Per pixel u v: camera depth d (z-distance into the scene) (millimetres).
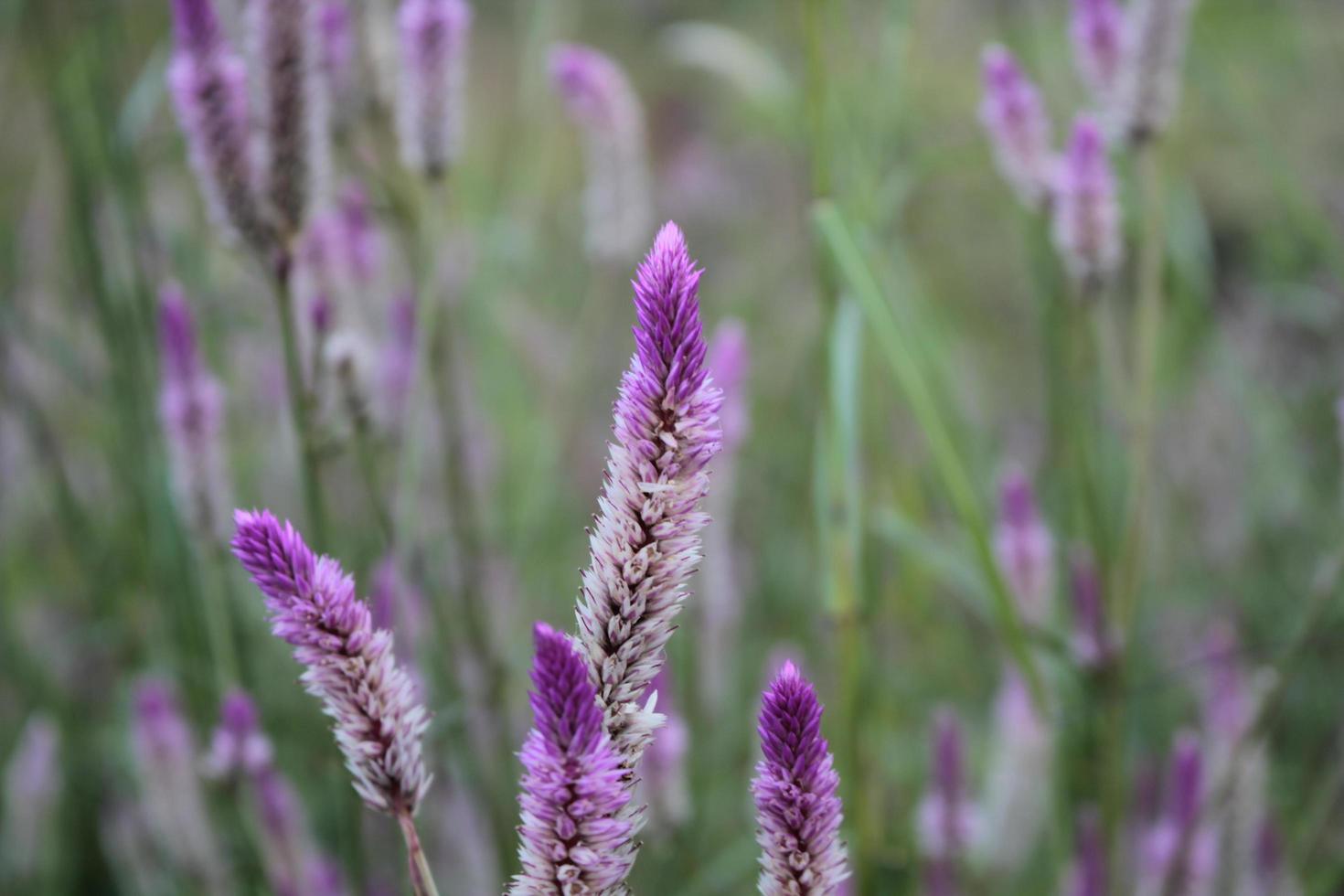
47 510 1737
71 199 1311
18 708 1596
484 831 1141
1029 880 1352
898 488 1367
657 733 940
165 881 1330
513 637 1312
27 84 1825
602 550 646
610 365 2084
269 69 870
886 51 1190
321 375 952
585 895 635
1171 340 1626
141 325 1317
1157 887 1069
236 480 1465
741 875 1277
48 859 1401
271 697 1318
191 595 1267
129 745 1346
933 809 1119
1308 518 1646
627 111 1451
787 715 649
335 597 660
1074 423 1183
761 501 1859
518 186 1801
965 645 1609
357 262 1194
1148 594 1610
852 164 1148
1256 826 1157
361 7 1179
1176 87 1059
